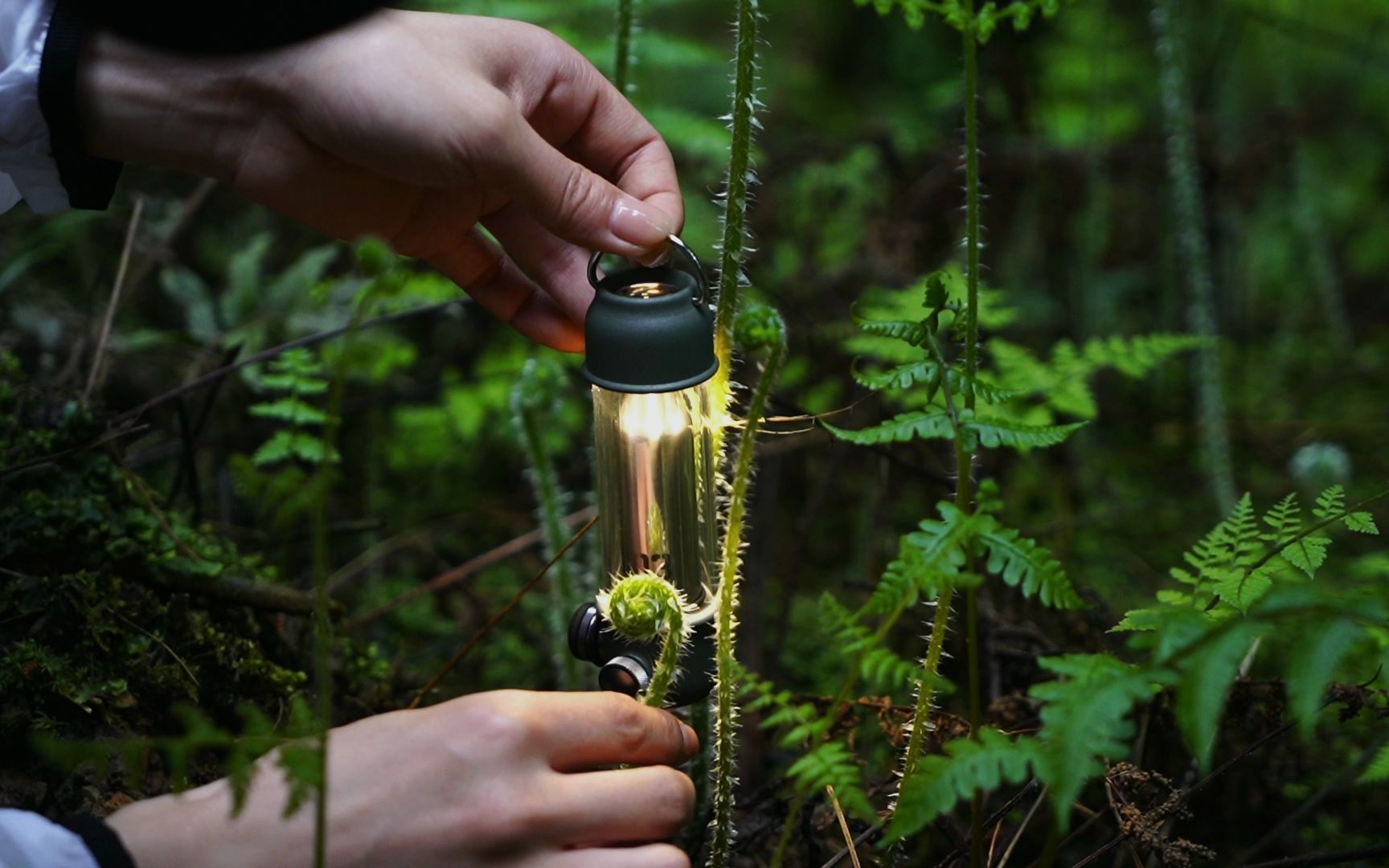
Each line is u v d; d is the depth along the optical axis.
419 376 3.34
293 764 1.06
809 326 3.02
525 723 1.32
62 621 1.75
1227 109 4.29
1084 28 4.18
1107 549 2.95
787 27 4.93
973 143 1.35
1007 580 1.16
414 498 3.12
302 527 2.56
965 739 1.13
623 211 1.52
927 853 1.96
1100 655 1.15
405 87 1.54
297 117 1.62
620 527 1.52
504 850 1.29
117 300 2.31
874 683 2.30
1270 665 2.22
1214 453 2.87
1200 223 2.85
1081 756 1.04
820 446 3.11
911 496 2.95
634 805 1.33
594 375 1.38
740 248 1.46
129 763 1.09
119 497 1.97
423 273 3.13
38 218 3.14
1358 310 4.10
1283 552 1.53
